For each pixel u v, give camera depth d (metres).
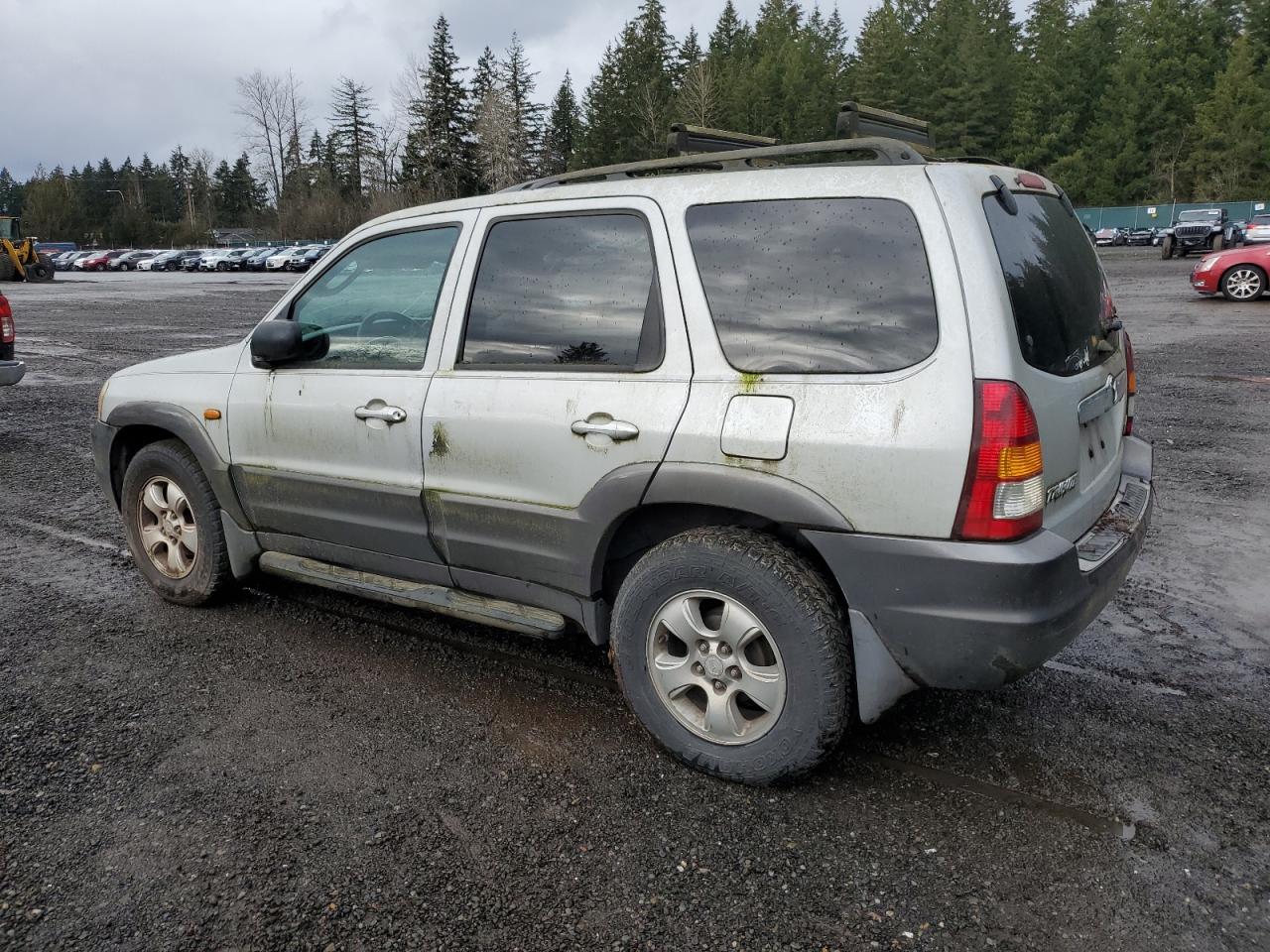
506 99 77.19
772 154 3.01
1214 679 3.70
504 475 3.29
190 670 3.80
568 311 3.20
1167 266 33.41
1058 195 3.37
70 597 4.61
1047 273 2.93
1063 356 2.87
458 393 3.38
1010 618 2.55
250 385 4.01
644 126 73.88
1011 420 2.52
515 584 3.44
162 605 4.52
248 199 123.31
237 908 2.44
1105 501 3.26
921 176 2.71
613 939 2.34
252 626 4.25
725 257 2.91
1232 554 5.07
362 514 3.73
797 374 2.76
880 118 3.54
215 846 2.68
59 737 3.27
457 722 3.39
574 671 3.80
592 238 3.18
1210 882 2.53
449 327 3.46
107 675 3.75
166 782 2.99
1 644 4.05
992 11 87.19
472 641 4.10
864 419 2.64
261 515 4.08
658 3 80.94
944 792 2.95
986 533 2.54
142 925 2.38
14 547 5.40
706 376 2.88
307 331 3.88
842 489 2.67
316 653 3.97
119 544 5.47
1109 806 2.87
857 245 2.73
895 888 2.51
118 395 4.50
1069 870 2.58
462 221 3.51
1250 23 81.81
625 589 3.08
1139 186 77.38
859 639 2.76
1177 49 80.50
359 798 2.91
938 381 2.57
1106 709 3.47
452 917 2.41
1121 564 2.98
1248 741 3.25
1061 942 2.32
